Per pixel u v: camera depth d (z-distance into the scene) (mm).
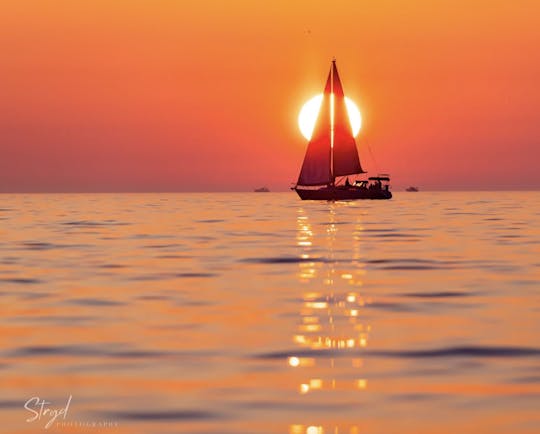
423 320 95125
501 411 59750
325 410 60281
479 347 79938
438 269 149875
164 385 66500
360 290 121750
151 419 58469
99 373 70188
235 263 160750
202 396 63688
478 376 69000
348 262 163375
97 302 108625
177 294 116250
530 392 64312
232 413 59688
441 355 76688
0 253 181625
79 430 56438
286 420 58188
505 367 72125
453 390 64938
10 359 75062
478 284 127562
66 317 96625
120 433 55875
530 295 115062
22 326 90812
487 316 97625
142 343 81812
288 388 65688
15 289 121562
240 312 100625
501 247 195000
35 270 147125
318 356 76438
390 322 93938
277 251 187000
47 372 70500
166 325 91438
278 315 98688
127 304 106812
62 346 80375
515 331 87875
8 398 63219
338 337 85062
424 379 68188
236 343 82000
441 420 58000
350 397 63344
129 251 185875
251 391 64938
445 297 113812
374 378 68625
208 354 77188
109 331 87812
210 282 130250
